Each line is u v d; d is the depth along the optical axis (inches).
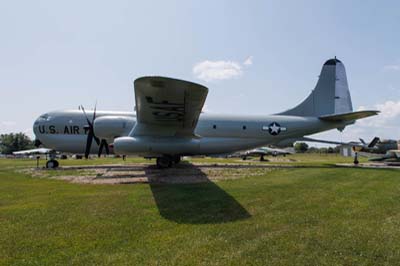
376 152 1051.9
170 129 487.2
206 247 147.3
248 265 126.4
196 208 233.6
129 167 638.5
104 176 465.1
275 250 143.6
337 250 143.7
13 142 3754.9
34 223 189.0
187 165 692.7
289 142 699.4
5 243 152.6
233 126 656.4
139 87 350.0
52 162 648.4
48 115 617.9
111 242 154.1
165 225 186.1
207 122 649.0
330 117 675.4
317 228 180.2
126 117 584.4
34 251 141.7
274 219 201.3
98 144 579.2
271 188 334.0
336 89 734.5
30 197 281.1
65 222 191.6
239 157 1948.8
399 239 159.5
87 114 616.7
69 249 144.0
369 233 169.8
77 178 441.7
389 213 217.9
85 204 247.1
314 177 443.8
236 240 158.1
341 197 281.3
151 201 260.1
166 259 132.2
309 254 138.7
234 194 295.3
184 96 372.5
